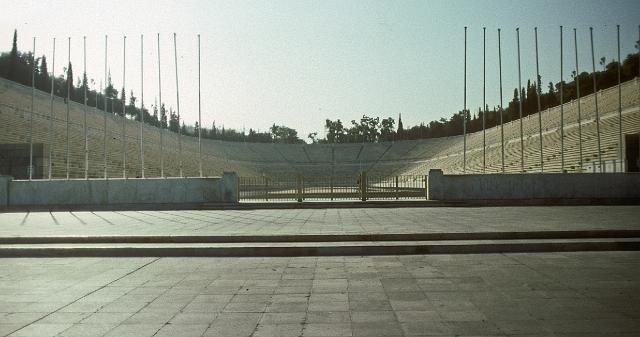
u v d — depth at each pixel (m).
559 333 4.84
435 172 21.31
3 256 10.00
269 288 6.97
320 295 6.52
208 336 4.89
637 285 6.86
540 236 10.66
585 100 52.59
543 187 21.11
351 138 124.00
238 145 91.19
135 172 44.28
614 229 10.81
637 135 27.50
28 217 16.72
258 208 20.25
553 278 7.36
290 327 5.15
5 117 41.53
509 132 63.69
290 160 89.25
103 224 13.87
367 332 4.95
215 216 16.61
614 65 70.19
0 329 5.18
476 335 4.82
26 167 29.83
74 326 5.27
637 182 20.91
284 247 9.84
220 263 9.03
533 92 86.69
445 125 111.75
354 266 8.57
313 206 20.34
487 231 10.88
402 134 120.69
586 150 36.88
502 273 7.79
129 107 101.69
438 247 9.88
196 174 56.22
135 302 6.25
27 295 6.66
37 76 81.25
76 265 8.95
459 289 6.75
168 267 8.68
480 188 21.25
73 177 35.72
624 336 4.72
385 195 23.53
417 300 6.20
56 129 45.75
